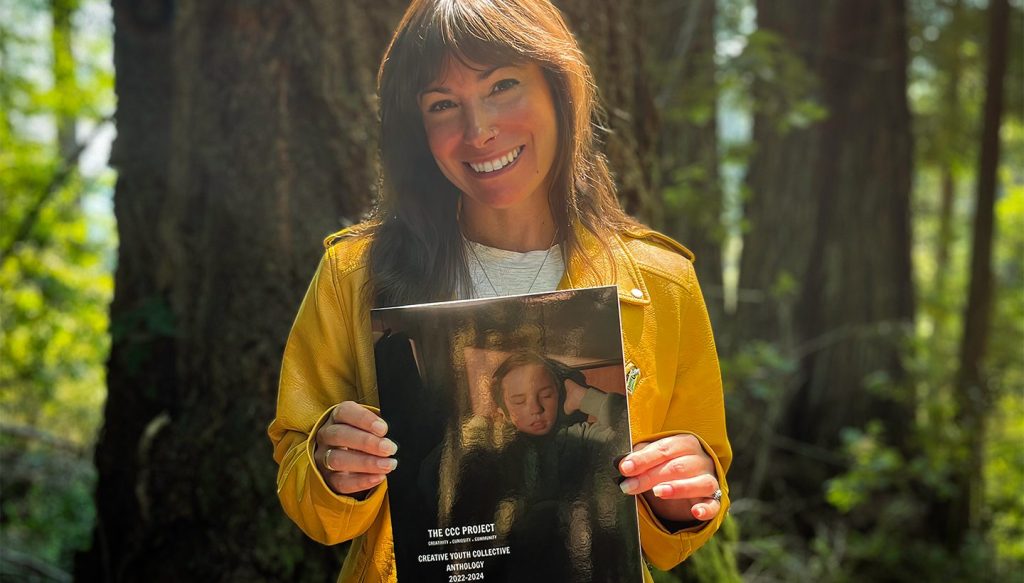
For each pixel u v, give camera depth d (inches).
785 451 271.9
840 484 238.7
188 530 104.3
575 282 60.7
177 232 113.0
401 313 54.0
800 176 290.7
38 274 237.3
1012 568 262.7
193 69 108.7
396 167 60.7
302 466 55.4
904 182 292.2
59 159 260.4
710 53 211.5
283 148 102.7
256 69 103.5
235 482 102.5
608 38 104.2
